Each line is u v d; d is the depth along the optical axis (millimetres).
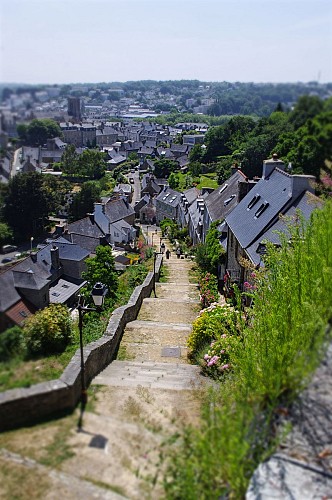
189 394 7867
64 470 5586
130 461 5754
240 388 6457
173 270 24234
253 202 17891
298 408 5703
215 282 18594
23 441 6133
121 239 47031
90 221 40969
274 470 4965
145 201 63719
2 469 5590
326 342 6086
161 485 5305
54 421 6598
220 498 4820
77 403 7148
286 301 6988
